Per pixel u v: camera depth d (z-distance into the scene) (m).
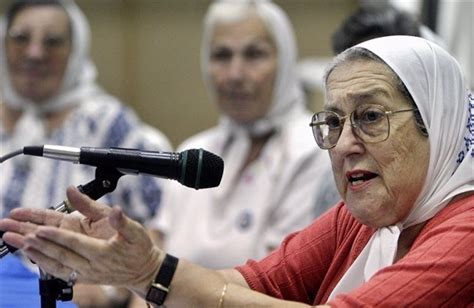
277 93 6.18
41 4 6.70
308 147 5.81
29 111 6.68
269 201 5.77
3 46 6.73
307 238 3.77
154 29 12.18
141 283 2.88
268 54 6.17
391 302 2.95
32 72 6.62
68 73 6.75
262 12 6.21
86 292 5.74
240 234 5.78
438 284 2.97
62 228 2.81
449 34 7.04
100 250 2.71
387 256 3.24
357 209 3.26
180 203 6.19
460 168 3.27
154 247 2.88
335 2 11.98
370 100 3.19
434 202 3.23
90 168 6.41
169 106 12.30
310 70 10.01
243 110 6.11
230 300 2.94
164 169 2.98
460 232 3.06
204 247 5.85
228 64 6.16
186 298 2.91
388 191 3.21
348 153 3.22
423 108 3.20
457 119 3.29
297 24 12.00
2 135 6.67
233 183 5.98
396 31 4.81
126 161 2.96
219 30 6.23
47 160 6.39
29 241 2.71
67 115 6.71
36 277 4.23
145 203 6.46
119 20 12.12
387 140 3.17
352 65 3.27
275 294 3.68
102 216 2.83
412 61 3.23
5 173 6.44
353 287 3.36
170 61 12.20
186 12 12.14
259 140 6.14
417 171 3.21
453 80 3.31
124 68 12.18
